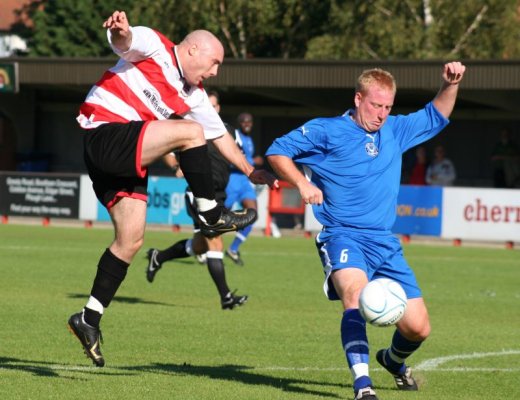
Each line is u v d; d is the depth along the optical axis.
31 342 19.62
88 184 60.16
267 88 66.31
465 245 54.22
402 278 15.02
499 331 23.67
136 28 14.28
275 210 57.94
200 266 38.44
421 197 54.44
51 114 85.25
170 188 58.34
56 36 106.88
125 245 14.68
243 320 23.94
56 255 39.78
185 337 20.95
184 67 14.56
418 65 60.53
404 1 92.56
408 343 15.45
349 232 14.95
